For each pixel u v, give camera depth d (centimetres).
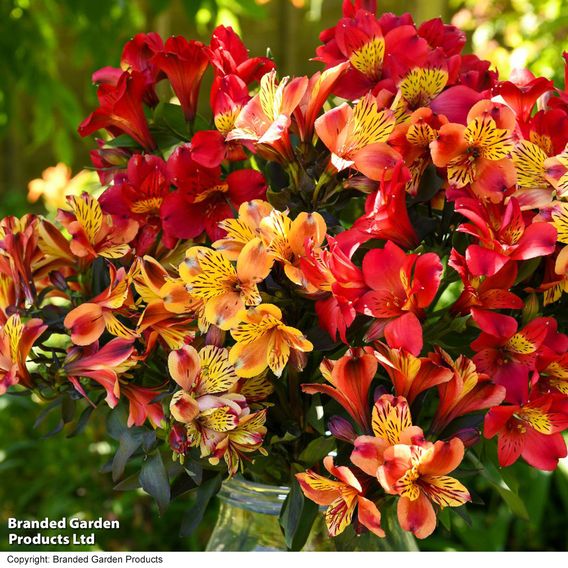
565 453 94
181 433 93
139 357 96
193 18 215
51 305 100
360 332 95
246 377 94
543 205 93
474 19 291
